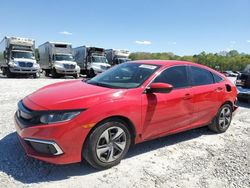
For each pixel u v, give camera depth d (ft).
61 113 10.85
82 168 12.06
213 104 17.44
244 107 30.83
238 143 17.06
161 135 14.57
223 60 343.87
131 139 13.24
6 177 10.80
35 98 12.30
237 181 11.85
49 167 11.90
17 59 67.15
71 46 80.79
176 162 13.41
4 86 38.17
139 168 12.44
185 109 15.40
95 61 84.43
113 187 10.64
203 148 15.67
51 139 10.64
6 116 19.33
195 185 11.25
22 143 11.53
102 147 11.82
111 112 11.71
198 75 16.93
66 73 75.20
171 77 15.07
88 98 11.68
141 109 12.95
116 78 14.85
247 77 32.68
